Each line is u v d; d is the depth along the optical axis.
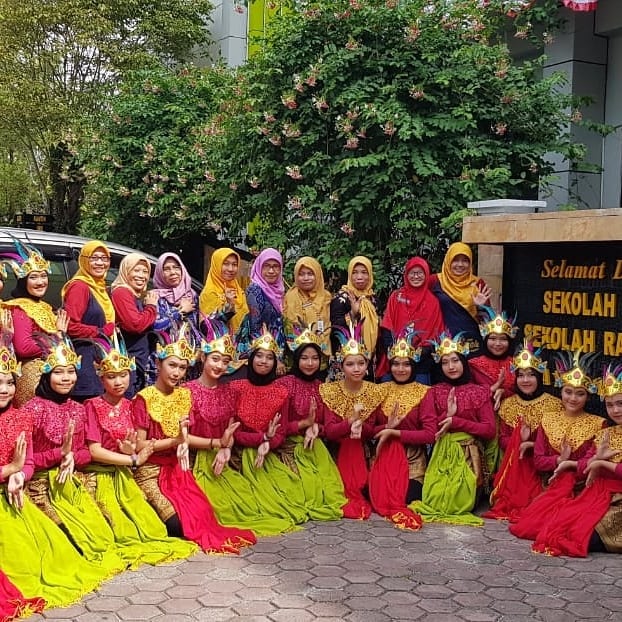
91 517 4.29
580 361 5.02
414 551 4.51
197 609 3.70
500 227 5.95
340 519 5.09
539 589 3.99
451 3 8.44
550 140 8.04
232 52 14.62
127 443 4.48
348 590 3.94
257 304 6.11
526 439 5.09
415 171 7.29
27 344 4.82
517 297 6.15
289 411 5.29
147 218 11.36
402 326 6.18
